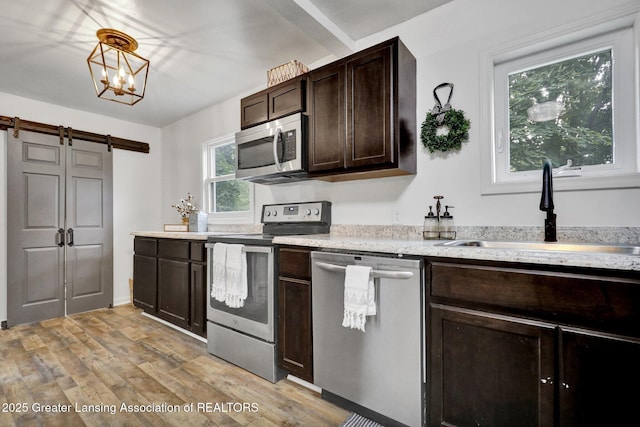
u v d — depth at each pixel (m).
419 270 1.33
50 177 3.25
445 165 1.92
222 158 3.54
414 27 2.05
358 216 2.31
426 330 1.33
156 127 4.16
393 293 1.40
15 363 2.15
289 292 1.84
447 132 1.91
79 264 3.42
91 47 2.27
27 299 3.07
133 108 3.52
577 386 0.99
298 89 2.18
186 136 3.83
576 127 1.61
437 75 1.95
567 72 1.64
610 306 0.94
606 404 0.94
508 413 1.12
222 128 3.38
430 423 1.31
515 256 1.09
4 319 2.93
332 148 2.00
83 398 1.72
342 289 1.57
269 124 2.31
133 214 3.90
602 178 1.46
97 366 2.10
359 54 1.89
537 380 1.06
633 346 0.90
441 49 1.94
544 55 1.68
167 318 2.82
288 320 1.84
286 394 1.77
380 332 1.44
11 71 2.62
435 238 1.84
